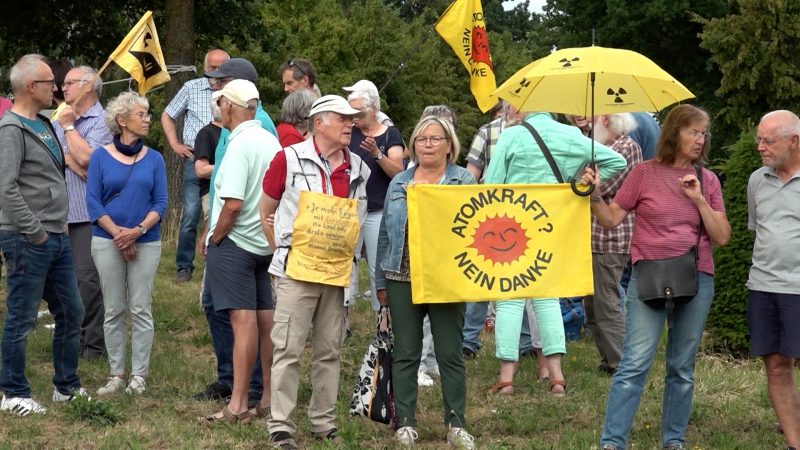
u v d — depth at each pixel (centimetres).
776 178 598
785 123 585
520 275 597
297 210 597
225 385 735
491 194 596
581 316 951
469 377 807
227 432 642
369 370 630
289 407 609
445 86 4450
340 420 662
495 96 620
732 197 878
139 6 2167
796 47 3058
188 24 1781
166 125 1106
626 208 591
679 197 580
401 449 610
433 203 594
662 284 571
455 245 596
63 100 864
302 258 592
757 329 606
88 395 706
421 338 626
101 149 746
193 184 1155
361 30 3941
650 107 616
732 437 635
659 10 3522
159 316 988
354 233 597
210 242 657
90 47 2231
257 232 651
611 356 809
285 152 602
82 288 833
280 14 3756
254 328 657
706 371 814
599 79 614
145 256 748
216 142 934
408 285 615
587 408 711
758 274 602
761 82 3123
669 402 612
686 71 3694
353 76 3825
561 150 695
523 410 704
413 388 627
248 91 657
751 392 759
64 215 681
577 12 3891
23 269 658
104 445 614
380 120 832
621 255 800
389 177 821
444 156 613
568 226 598
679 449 612
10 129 646
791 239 589
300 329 602
